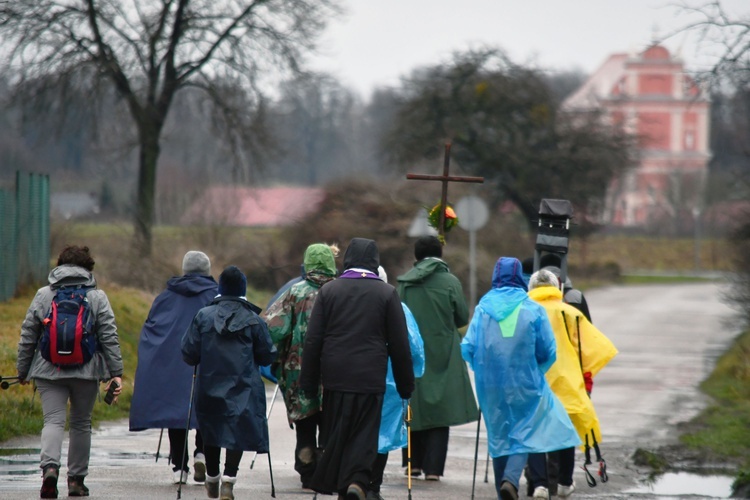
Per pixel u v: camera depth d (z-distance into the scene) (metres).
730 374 62.31
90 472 30.50
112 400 25.89
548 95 141.12
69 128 110.50
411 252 101.94
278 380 28.17
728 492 31.69
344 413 23.08
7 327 53.88
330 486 23.08
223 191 113.88
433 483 31.58
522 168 139.25
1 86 107.44
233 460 24.97
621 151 143.75
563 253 33.81
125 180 185.62
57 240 78.50
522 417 25.67
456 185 108.31
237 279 25.53
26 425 37.06
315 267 28.20
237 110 111.75
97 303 25.56
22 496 25.41
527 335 25.83
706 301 134.12
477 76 140.00
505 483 25.11
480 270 101.88
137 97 108.62
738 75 51.09
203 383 24.98
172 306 29.22
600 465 28.83
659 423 46.44
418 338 26.38
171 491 27.23
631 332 94.62
